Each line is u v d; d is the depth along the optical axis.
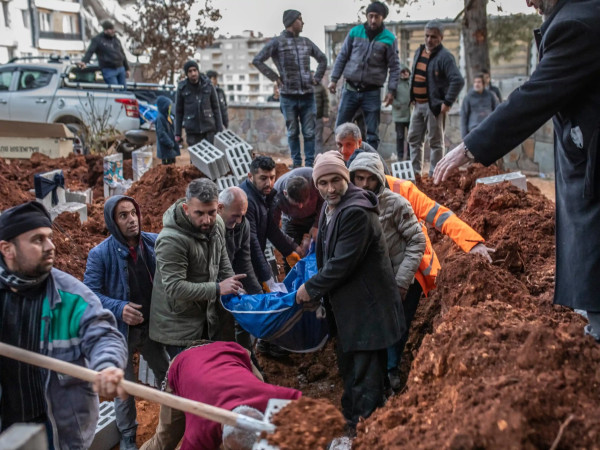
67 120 14.52
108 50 15.12
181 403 2.91
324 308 4.56
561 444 2.48
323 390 5.41
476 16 10.91
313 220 6.02
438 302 5.56
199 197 4.26
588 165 3.04
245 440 2.95
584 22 2.95
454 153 3.32
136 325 4.70
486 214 6.36
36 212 3.17
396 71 9.68
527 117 3.10
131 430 4.67
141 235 4.70
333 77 9.93
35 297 3.26
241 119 17.23
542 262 5.21
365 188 4.60
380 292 4.21
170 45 20.17
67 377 3.27
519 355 2.90
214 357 3.70
